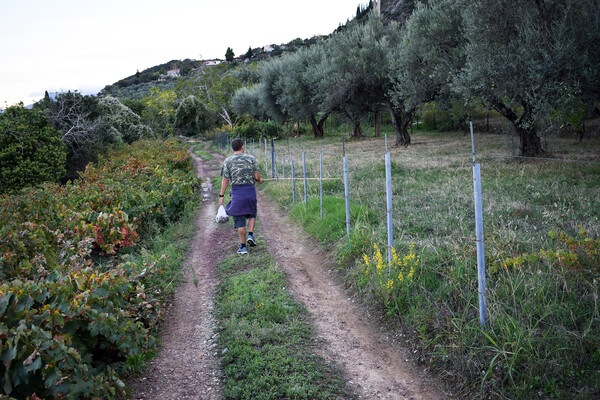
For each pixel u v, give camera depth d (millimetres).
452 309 3713
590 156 11578
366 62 21719
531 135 13352
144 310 3682
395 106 21391
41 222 6113
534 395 2654
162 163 14883
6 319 2594
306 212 7922
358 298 4488
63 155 18812
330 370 3213
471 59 10945
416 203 7742
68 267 3990
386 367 3287
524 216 6117
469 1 10859
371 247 5270
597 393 2531
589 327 2908
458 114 18625
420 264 4418
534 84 9422
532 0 9820
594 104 10078
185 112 57906
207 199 12164
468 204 7184
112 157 20016
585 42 9086
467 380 2949
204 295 4836
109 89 128500
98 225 6051
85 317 2889
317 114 37562
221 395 2920
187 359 3436
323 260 5852
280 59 38219
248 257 6000
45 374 2355
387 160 4359
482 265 3225
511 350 2971
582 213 5809
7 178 17094
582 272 3543
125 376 3135
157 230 7402
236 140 6164
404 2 55438
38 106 21672
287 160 18094
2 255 4309
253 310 4191
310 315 4195
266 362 3244
